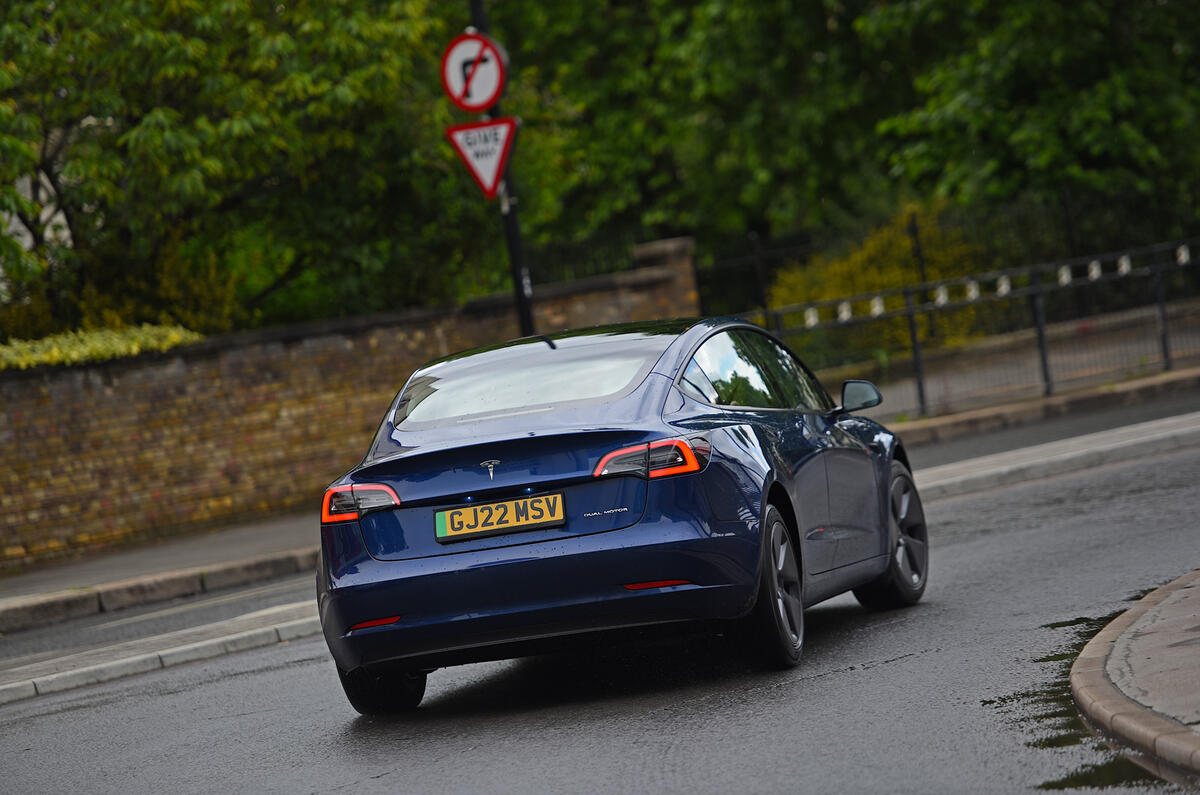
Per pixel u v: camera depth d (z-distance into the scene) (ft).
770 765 45.39
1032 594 70.74
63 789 54.80
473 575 54.24
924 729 47.70
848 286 214.28
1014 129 242.58
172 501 149.28
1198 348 170.71
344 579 55.83
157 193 147.33
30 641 105.09
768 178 299.79
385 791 48.19
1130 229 227.61
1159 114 236.22
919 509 76.18
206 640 88.43
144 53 146.10
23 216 152.05
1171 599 60.29
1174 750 40.01
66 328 155.84
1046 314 166.50
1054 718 47.11
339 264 166.09
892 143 289.74
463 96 135.23
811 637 68.08
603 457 54.49
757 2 283.59
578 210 337.72
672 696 57.62
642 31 328.29
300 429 155.53
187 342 150.82
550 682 64.75
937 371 162.61
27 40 141.49
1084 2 236.63
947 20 262.06
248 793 50.42
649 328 63.82
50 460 143.84
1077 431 141.18
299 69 150.71
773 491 59.77
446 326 163.32
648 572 53.72
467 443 55.01
